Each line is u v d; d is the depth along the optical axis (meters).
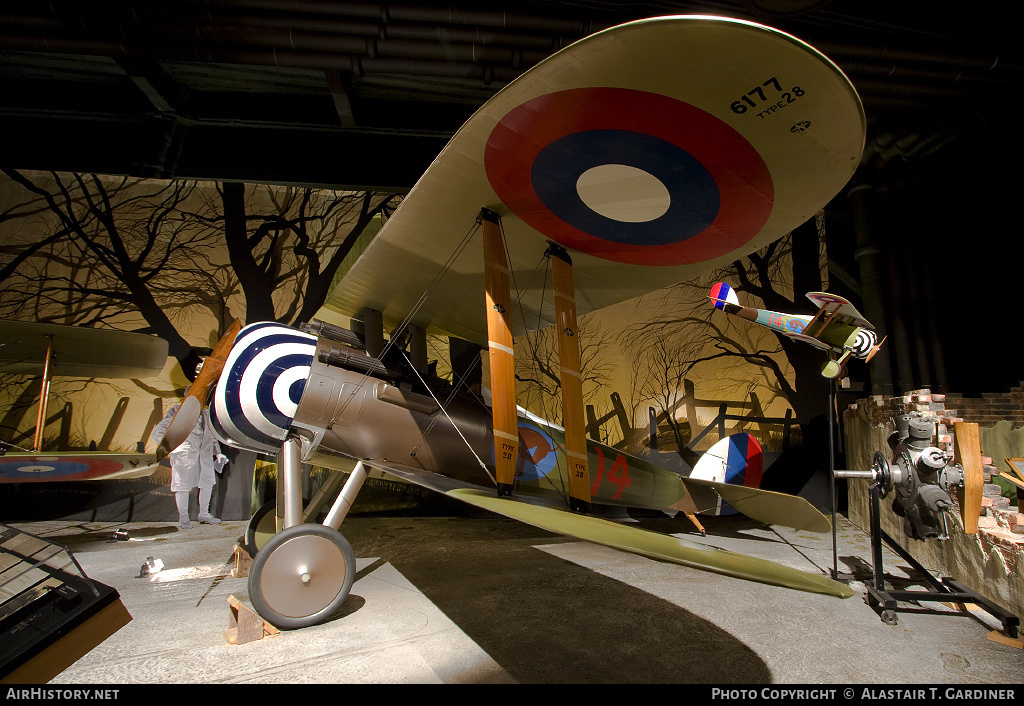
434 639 2.35
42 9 3.85
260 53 4.23
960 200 5.55
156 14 3.90
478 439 3.23
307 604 2.48
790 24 3.90
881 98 4.38
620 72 1.62
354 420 2.96
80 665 2.08
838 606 2.83
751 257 6.23
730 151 1.92
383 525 5.18
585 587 3.14
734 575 1.38
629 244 2.73
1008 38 3.95
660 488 4.20
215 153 5.72
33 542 1.46
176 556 3.91
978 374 5.35
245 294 6.00
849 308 2.75
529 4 3.97
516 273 3.08
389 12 3.90
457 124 5.63
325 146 5.82
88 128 5.62
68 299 5.70
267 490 5.53
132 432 5.59
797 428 5.85
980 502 2.68
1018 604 2.45
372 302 3.49
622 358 6.18
